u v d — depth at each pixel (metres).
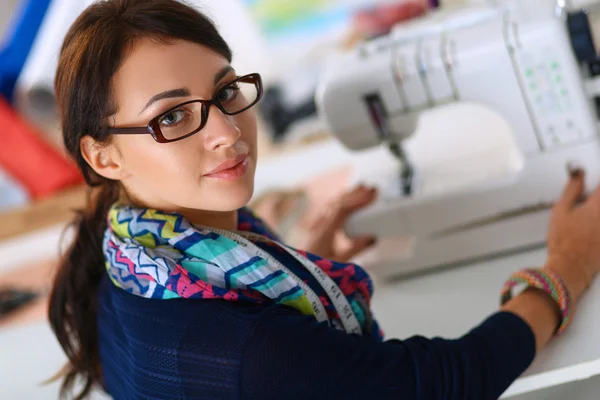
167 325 0.81
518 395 1.08
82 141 0.87
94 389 1.21
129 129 0.81
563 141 1.19
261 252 0.87
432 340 0.83
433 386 0.79
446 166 1.40
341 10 2.96
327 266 0.95
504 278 1.20
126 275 0.87
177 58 0.80
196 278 0.81
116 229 0.91
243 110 0.85
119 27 0.80
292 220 1.73
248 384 0.75
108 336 0.94
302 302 0.85
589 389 1.03
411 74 1.20
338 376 0.76
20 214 2.56
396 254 1.33
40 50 2.95
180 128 0.81
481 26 1.21
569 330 0.96
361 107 1.25
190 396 0.78
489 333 0.85
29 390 1.39
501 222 1.26
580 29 1.12
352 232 1.34
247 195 0.85
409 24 1.43
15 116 2.92
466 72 1.18
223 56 0.87
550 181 1.21
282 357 0.75
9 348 1.60
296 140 2.91
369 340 0.80
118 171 0.88
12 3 3.26
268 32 3.05
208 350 0.77
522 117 1.19
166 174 0.83
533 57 1.15
